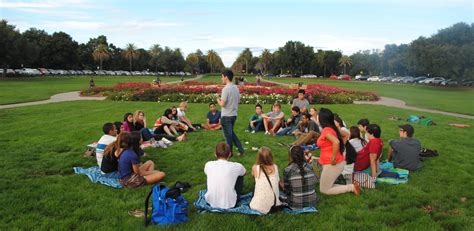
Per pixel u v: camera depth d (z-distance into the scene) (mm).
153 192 5621
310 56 134125
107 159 7398
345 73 133250
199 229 5219
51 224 5336
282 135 12477
